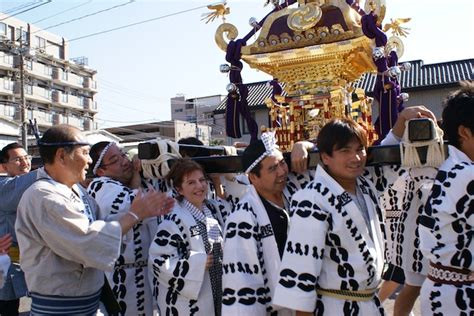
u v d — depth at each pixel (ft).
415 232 9.50
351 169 6.73
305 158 7.88
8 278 12.75
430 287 6.79
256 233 7.72
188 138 11.98
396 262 9.98
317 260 6.52
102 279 8.05
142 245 10.05
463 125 6.69
